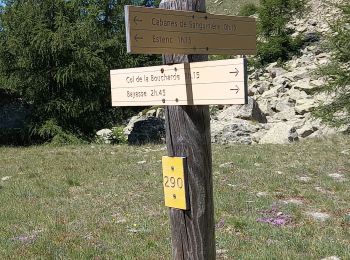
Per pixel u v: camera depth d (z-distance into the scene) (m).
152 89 4.21
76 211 9.49
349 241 7.31
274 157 14.85
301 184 11.21
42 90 24.70
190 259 4.16
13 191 11.52
